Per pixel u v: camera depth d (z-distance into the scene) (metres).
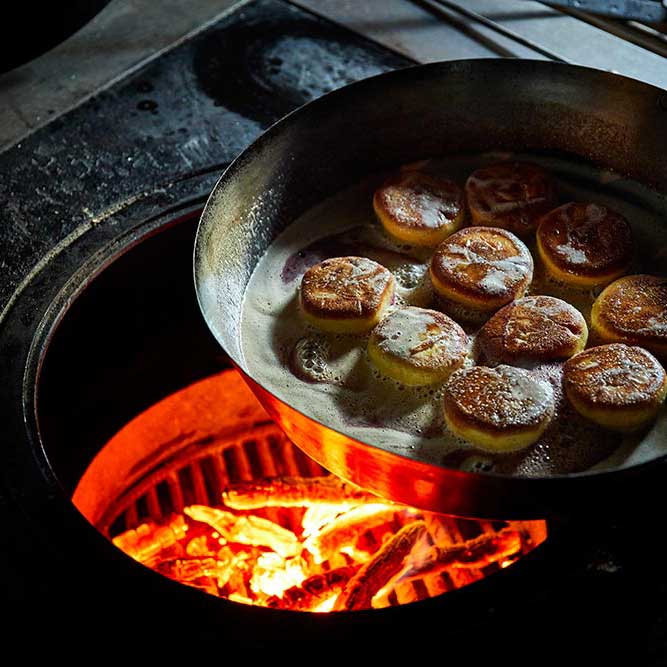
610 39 0.93
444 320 0.70
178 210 0.84
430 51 0.93
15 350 0.76
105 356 0.87
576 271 0.72
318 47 0.95
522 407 0.65
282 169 0.76
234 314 0.73
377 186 0.80
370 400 0.68
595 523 0.67
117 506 0.94
